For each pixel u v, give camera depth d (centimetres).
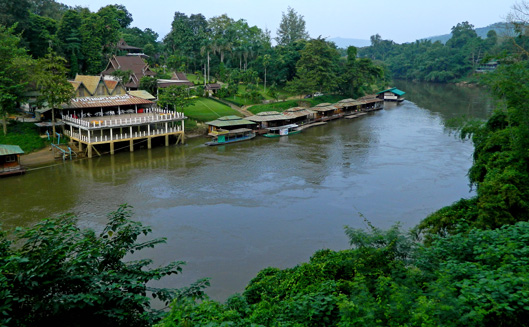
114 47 11662
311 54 11406
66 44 9731
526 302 1171
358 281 1463
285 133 8031
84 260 1253
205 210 4125
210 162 5925
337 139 7581
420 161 5972
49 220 1373
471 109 11256
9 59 6034
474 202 2975
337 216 3994
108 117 6906
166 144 6912
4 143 5966
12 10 8350
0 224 1395
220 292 2705
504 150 3247
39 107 6412
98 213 3994
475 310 1164
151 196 4500
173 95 8056
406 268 1627
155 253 3228
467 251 1650
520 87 3194
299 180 5091
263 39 15788
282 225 3784
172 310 1223
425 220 2994
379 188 4794
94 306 1270
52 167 5566
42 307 1150
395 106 12300
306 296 1512
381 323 1207
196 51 13500
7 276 1192
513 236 1683
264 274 2352
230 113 9231
